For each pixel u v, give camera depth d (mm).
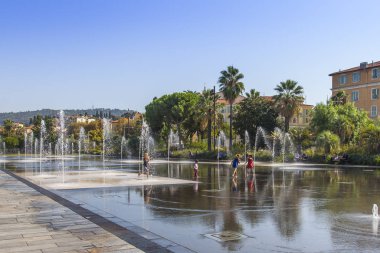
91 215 12039
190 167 39625
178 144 76250
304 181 23766
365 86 70438
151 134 80438
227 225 10766
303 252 8125
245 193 17766
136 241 8859
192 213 12609
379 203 14703
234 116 73625
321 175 28625
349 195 17094
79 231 9859
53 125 120188
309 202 14977
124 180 24266
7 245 8547
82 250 8141
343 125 52344
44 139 113875
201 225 10773
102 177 26719
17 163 49531
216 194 17422
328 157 45000
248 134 69438
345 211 12945
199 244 8789
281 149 56750
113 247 8359
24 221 11102
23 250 8148
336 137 48125
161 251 8070
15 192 17969
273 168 37375
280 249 8352
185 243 8867
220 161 52969
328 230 10102
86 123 138000
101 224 10703
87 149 102375
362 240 9047
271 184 21922
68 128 130625
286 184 21938
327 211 12953
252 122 68562
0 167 39938
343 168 37188
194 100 74375
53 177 26766
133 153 78625
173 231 10047
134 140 79125
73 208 13336
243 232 9938
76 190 18891
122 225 10578
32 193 17594
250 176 27688
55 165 44438
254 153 54125
